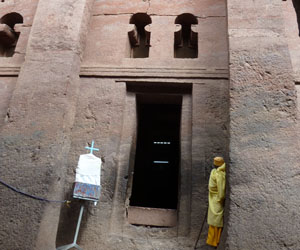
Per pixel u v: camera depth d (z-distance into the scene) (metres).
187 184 4.56
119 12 5.84
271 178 3.62
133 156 4.95
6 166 4.31
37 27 5.36
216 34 5.41
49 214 4.12
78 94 5.16
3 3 6.25
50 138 4.44
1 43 6.07
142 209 4.63
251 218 3.46
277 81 4.21
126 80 5.18
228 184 3.71
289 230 3.38
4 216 4.02
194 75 5.07
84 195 4.07
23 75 4.96
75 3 5.51
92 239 4.25
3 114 5.14
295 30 5.13
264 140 3.83
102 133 4.85
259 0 4.95
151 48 5.42
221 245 3.62
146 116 6.64
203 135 4.70
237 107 4.08
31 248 3.81
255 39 4.57
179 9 5.73
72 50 5.09
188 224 4.33
